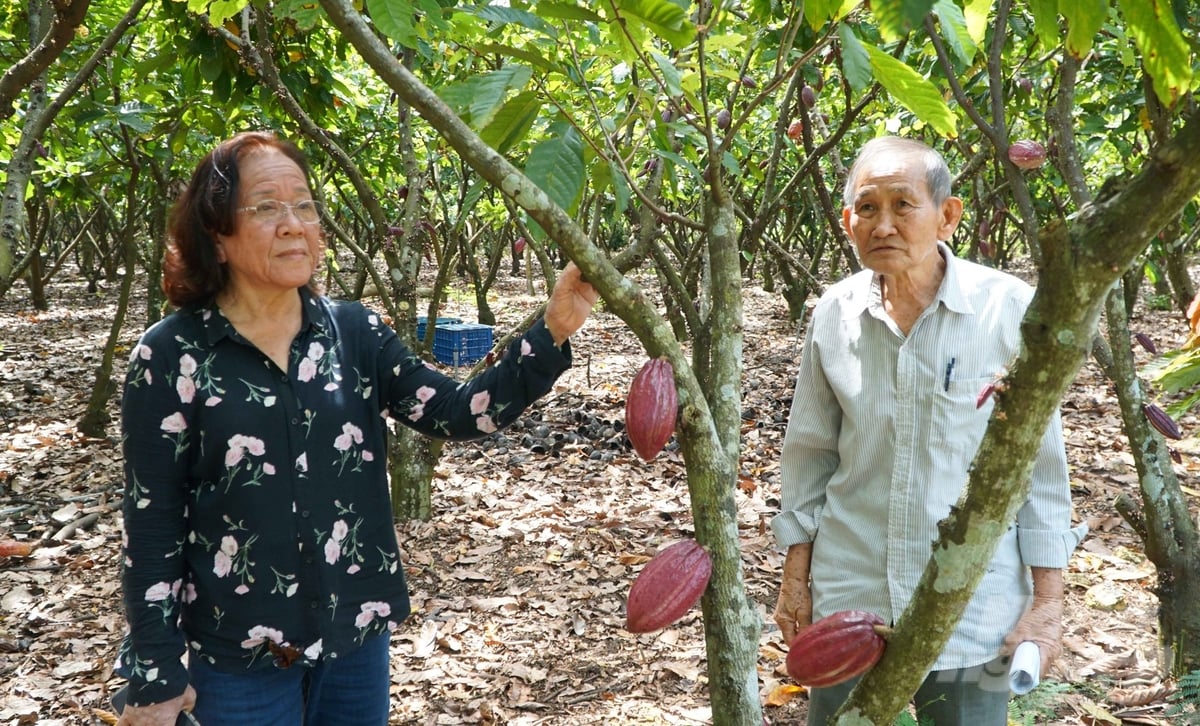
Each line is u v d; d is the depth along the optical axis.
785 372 8.30
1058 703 2.92
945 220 1.80
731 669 1.08
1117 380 2.92
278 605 1.61
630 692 3.20
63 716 3.08
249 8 4.27
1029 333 0.78
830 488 1.94
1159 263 7.50
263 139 1.57
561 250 1.08
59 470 5.60
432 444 4.73
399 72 1.04
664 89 1.24
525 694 3.19
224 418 1.55
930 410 1.78
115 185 7.58
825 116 6.04
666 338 1.08
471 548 4.41
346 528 1.66
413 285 4.38
